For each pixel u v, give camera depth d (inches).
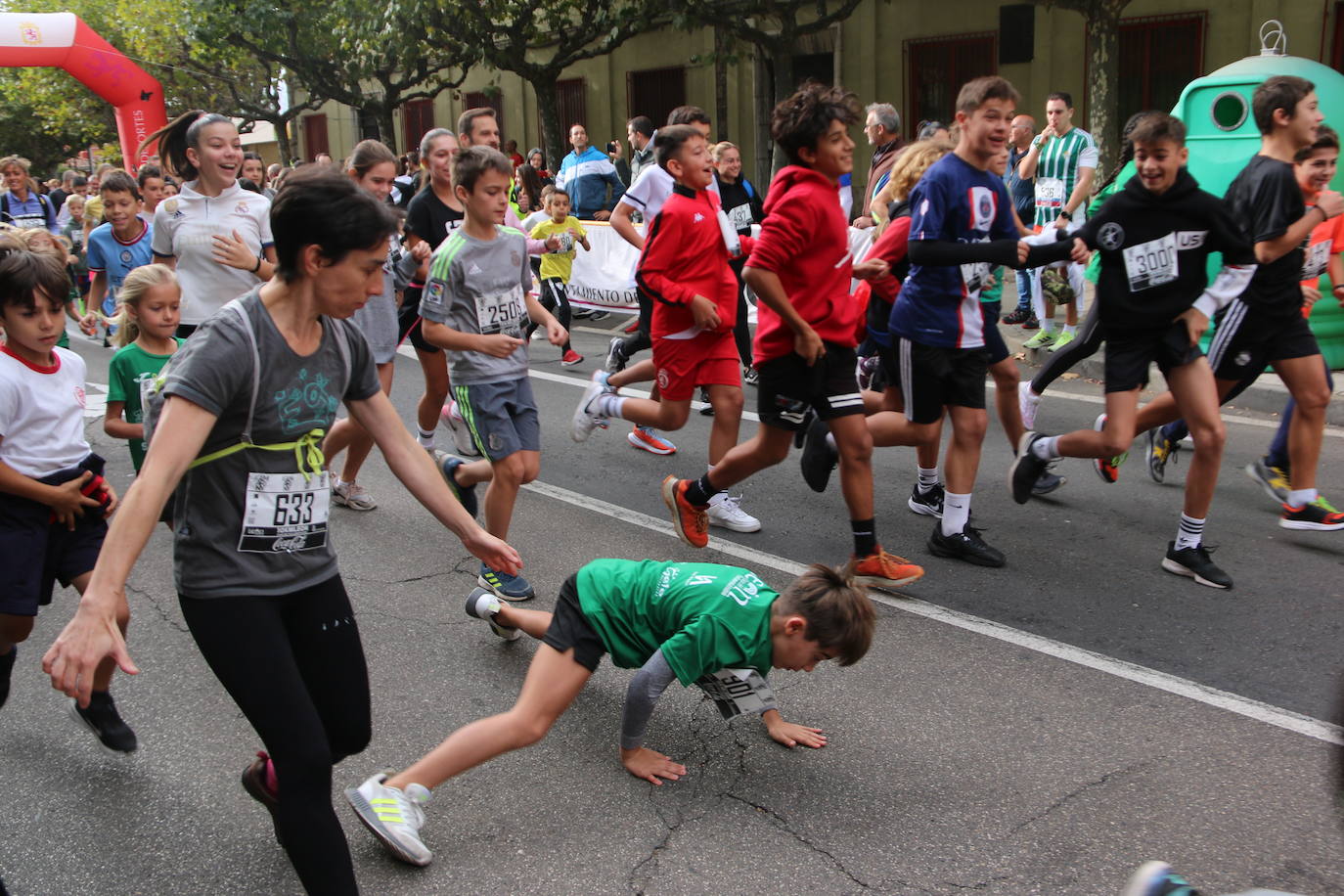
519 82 934.4
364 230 92.4
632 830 120.7
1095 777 129.5
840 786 128.6
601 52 716.0
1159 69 613.3
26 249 130.0
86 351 444.1
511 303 182.1
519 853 117.1
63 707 151.8
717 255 198.5
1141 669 155.3
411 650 165.2
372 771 132.6
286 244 92.6
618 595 122.2
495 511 183.9
